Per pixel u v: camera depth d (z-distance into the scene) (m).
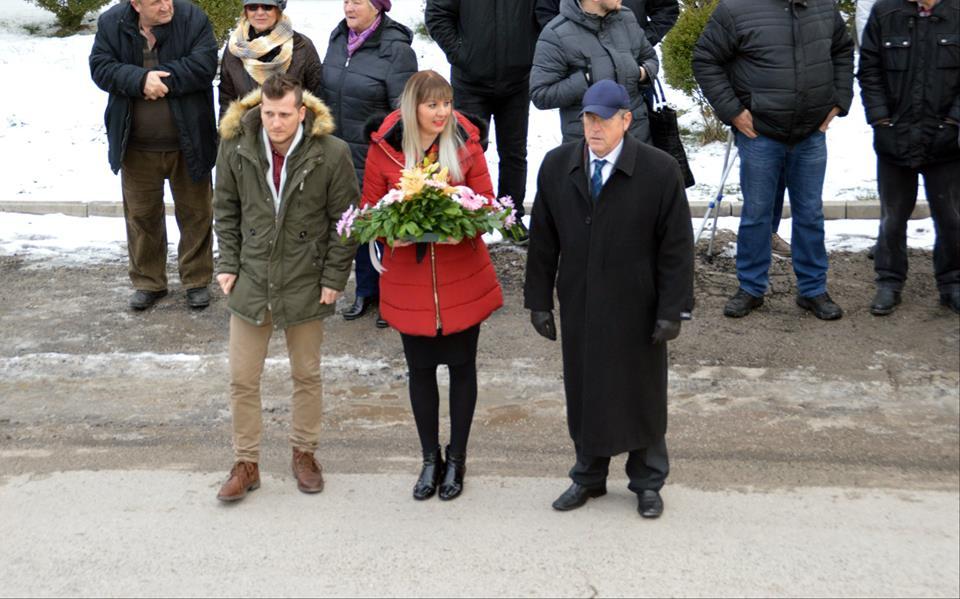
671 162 4.91
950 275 7.41
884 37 7.19
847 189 9.48
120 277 8.67
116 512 5.43
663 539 5.00
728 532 5.04
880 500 5.28
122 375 7.03
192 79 7.56
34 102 12.20
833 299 7.74
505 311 7.82
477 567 4.82
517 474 5.72
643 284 4.98
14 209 9.90
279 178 5.42
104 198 10.02
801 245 7.46
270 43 7.50
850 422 6.09
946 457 5.68
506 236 5.42
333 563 4.89
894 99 7.19
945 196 7.23
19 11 14.80
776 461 5.71
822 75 7.11
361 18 7.49
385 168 5.48
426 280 5.32
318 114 5.44
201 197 7.94
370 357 7.18
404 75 7.59
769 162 7.28
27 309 8.09
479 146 5.56
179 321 7.86
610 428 5.04
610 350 5.00
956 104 7.01
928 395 6.33
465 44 8.24
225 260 5.52
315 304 5.51
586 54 7.27
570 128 7.48
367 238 5.16
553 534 5.08
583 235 5.01
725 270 8.34
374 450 6.05
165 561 4.96
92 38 13.95
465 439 5.54
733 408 6.32
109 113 7.70
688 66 10.63
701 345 7.12
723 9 7.18
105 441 6.24
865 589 4.54
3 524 5.35
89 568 4.93
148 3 7.45
